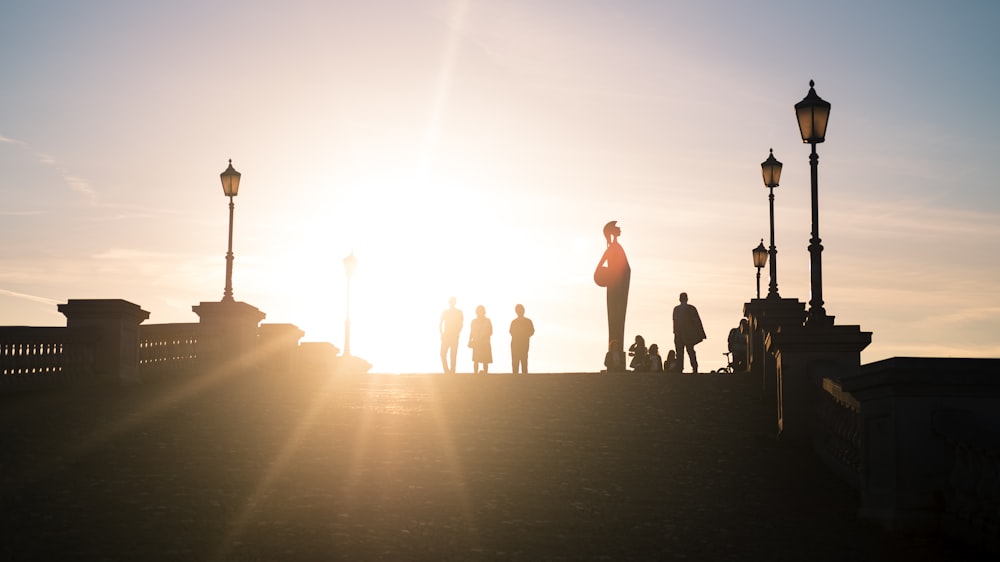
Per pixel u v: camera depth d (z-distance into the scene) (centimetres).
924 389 1413
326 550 1355
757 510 1574
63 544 1354
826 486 1714
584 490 1672
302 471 1745
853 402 1620
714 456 1906
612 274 3838
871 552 1338
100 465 1759
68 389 2566
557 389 2566
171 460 1798
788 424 1984
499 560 1328
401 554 1345
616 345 3541
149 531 1416
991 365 1412
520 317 3566
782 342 2003
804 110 2108
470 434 2039
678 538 1428
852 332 1991
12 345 2469
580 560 1331
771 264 3456
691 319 3597
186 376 3023
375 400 2392
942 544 1348
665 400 2406
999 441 1288
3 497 1565
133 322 2762
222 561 1302
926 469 1405
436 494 1631
